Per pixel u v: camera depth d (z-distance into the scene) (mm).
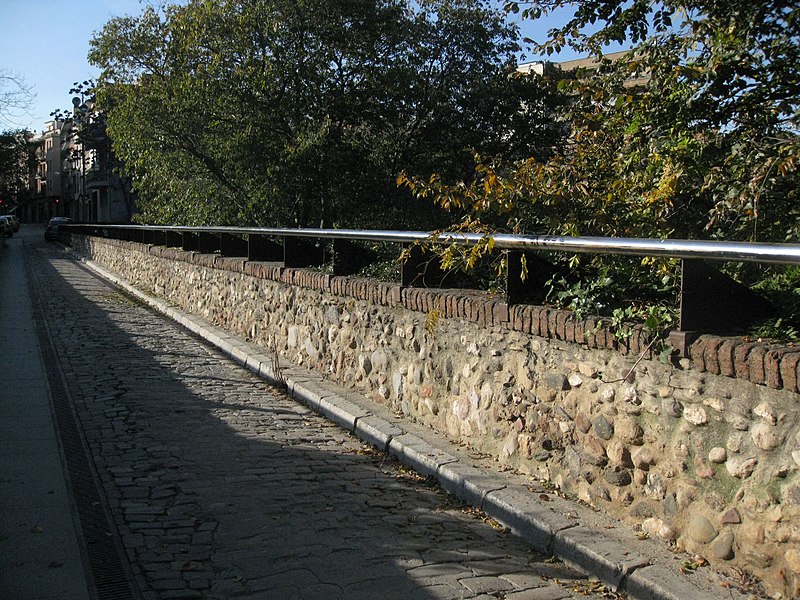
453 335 5719
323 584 3639
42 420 6492
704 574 3469
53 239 52438
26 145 71938
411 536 4258
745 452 3420
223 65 20406
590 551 3744
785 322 3688
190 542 4113
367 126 22594
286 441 6121
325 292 8008
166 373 8727
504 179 5781
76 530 4207
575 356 4477
